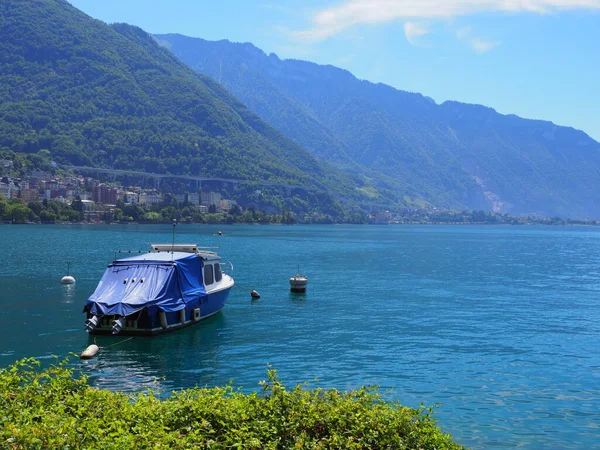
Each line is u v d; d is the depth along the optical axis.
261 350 38.59
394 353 38.47
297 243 184.62
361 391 17.64
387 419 15.99
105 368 33.62
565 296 70.06
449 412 27.06
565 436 24.36
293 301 61.53
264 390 17.92
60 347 38.59
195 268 48.12
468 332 46.19
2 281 72.25
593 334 45.97
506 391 30.45
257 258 121.31
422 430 15.91
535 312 57.12
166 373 32.78
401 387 30.89
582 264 123.25
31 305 55.06
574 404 28.47
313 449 14.80
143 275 44.03
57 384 17.58
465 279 88.38
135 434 14.53
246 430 15.40
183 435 15.08
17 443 13.08
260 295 65.62
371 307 58.34
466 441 23.69
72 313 50.97
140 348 38.53
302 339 42.38
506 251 167.75
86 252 119.69
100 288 43.25
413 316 53.38
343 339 42.59
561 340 43.59
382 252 149.38
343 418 15.92
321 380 31.84
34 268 87.88
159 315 42.50
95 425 14.45
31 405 16.47
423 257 134.38
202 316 48.03
